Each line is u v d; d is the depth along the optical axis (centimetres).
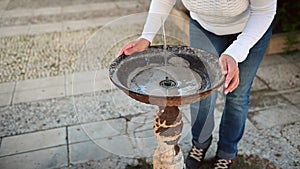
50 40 370
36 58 328
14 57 331
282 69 292
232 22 144
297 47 323
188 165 181
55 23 420
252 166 185
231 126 165
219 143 174
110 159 192
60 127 221
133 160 190
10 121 230
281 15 323
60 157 195
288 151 196
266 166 185
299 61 306
